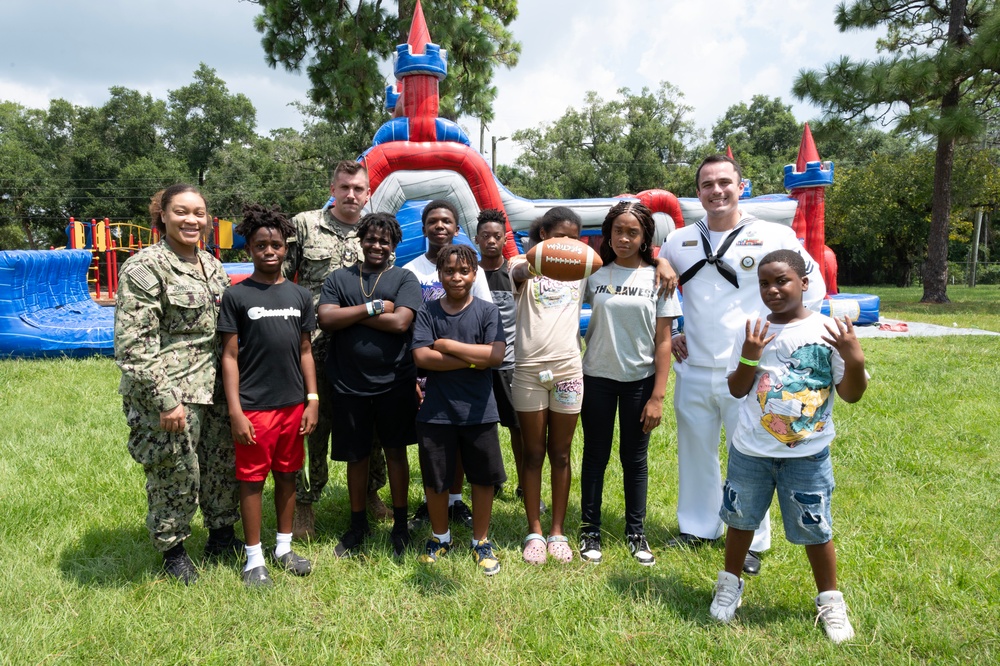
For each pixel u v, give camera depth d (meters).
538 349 3.67
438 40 19.39
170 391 3.18
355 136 31.12
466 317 3.58
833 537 3.99
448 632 2.98
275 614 3.10
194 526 4.11
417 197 8.30
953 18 19.67
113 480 4.72
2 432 5.90
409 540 3.90
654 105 45.47
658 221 10.31
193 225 3.32
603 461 3.83
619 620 3.06
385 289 3.70
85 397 7.25
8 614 3.07
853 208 35.50
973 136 17.55
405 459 3.83
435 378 3.58
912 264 41.19
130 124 47.62
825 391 2.96
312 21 19.70
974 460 5.42
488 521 3.69
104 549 3.77
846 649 2.84
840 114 18.89
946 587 3.36
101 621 3.01
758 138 57.78
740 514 3.08
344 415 3.72
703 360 3.82
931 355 10.21
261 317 3.41
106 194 44.56
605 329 3.71
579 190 45.09
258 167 42.31
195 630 2.97
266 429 3.41
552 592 3.32
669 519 4.39
